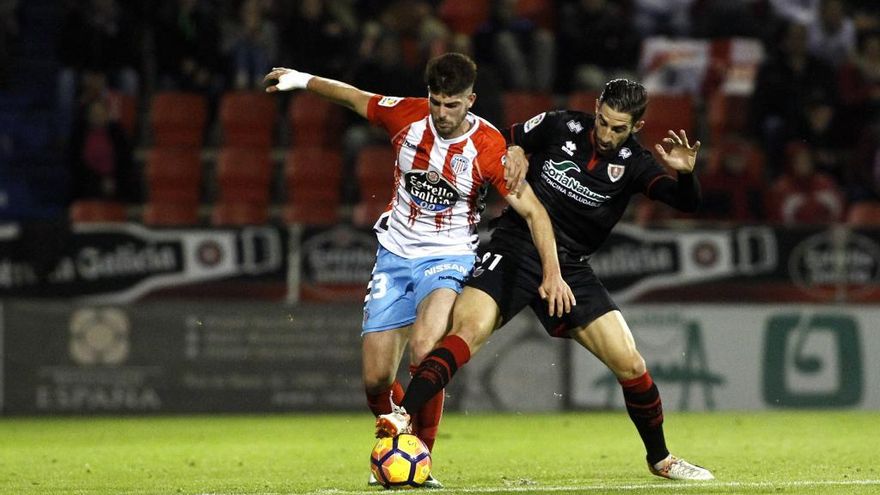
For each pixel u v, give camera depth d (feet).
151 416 151.94
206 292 153.38
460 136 74.95
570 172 78.43
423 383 71.31
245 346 153.38
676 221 175.94
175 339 152.56
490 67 200.75
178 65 200.03
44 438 125.39
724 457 102.12
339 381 154.71
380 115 76.74
